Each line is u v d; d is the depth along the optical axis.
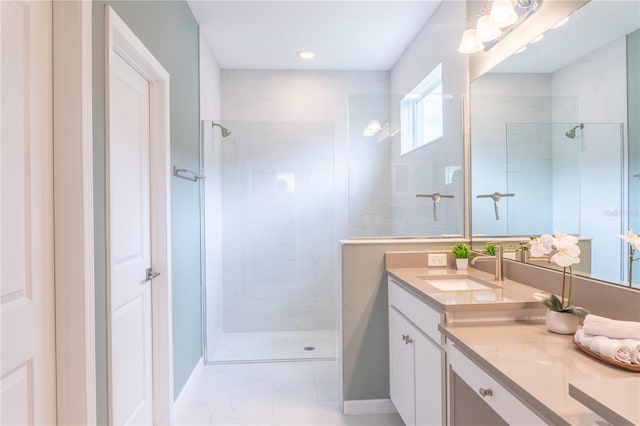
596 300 1.34
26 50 1.12
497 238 2.06
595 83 1.36
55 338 1.26
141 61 1.82
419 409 1.75
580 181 1.45
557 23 1.58
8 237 1.06
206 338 3.06
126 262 1.79
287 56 3.58
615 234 1.26
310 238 3.54
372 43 3.32
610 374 0.93
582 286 1.41
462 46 2.06
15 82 1.08
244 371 2.92
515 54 1.88
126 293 1.78
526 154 1.80
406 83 3.41
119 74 1.72
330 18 2.88
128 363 1.82
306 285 3.54
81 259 1.27
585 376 0.92
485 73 2.16
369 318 2.29
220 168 3.44
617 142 1.25
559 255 1.27
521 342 1.19
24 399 1.12
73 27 1.26
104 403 1.45
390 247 2.31
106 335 1.47
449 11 2.55
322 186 3.54
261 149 3.49
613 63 1.28
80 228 1.26
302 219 3.53
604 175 1.32
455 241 2.36
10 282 1.06
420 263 2.30
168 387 2.15
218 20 2.91
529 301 1.45
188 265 2.68
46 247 1.22
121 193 1.73
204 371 2.92
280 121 3.70
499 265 1.89
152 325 2.13
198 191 2.99
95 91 1.39
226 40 3.25
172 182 2.32
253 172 3.49
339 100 3.90
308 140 3.53
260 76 3.86
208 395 2.54
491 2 2.03
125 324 1.78
